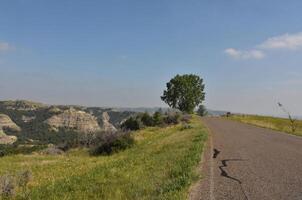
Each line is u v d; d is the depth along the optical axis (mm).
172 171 13102
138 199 9812
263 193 10344
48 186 13922
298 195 10125
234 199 9680
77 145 39062
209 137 28578
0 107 199875
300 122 62469
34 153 35531
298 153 19344
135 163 18094
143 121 58562
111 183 12773
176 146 23484
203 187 11016
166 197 9391
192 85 113062
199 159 16078
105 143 31422
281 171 13883
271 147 22156
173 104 114375
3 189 12594
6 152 37688
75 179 14820
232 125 49844
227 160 16641
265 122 60000
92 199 10852
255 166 15023
